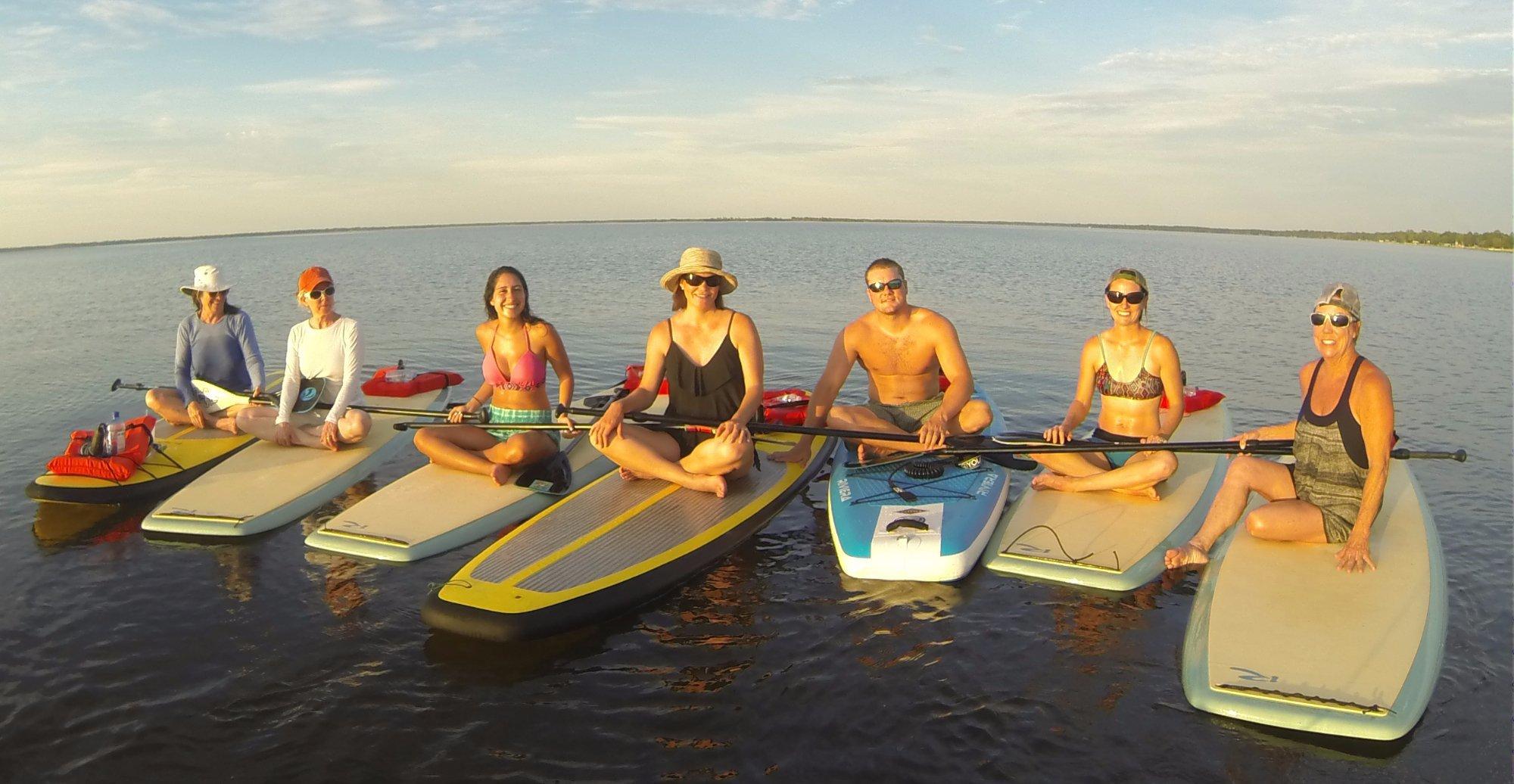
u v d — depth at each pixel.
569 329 17.31
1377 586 4.85
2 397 11.41
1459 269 43.22
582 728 4.05
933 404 7.21
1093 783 3.64
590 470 7.48
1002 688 4.32
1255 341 15.79
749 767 3.77
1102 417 6.90
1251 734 3.93
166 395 8.50
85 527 6.55
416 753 3.89
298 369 7.86
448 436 7.24
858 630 4.93
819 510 6.77
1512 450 8.59
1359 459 5.10
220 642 4.85
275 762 3.84
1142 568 5.41
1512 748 3.81
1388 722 3.85
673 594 5.40
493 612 4.84
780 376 12.91
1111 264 42.25
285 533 6.39
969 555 5.61
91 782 3.72
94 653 4.74
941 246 65.62
